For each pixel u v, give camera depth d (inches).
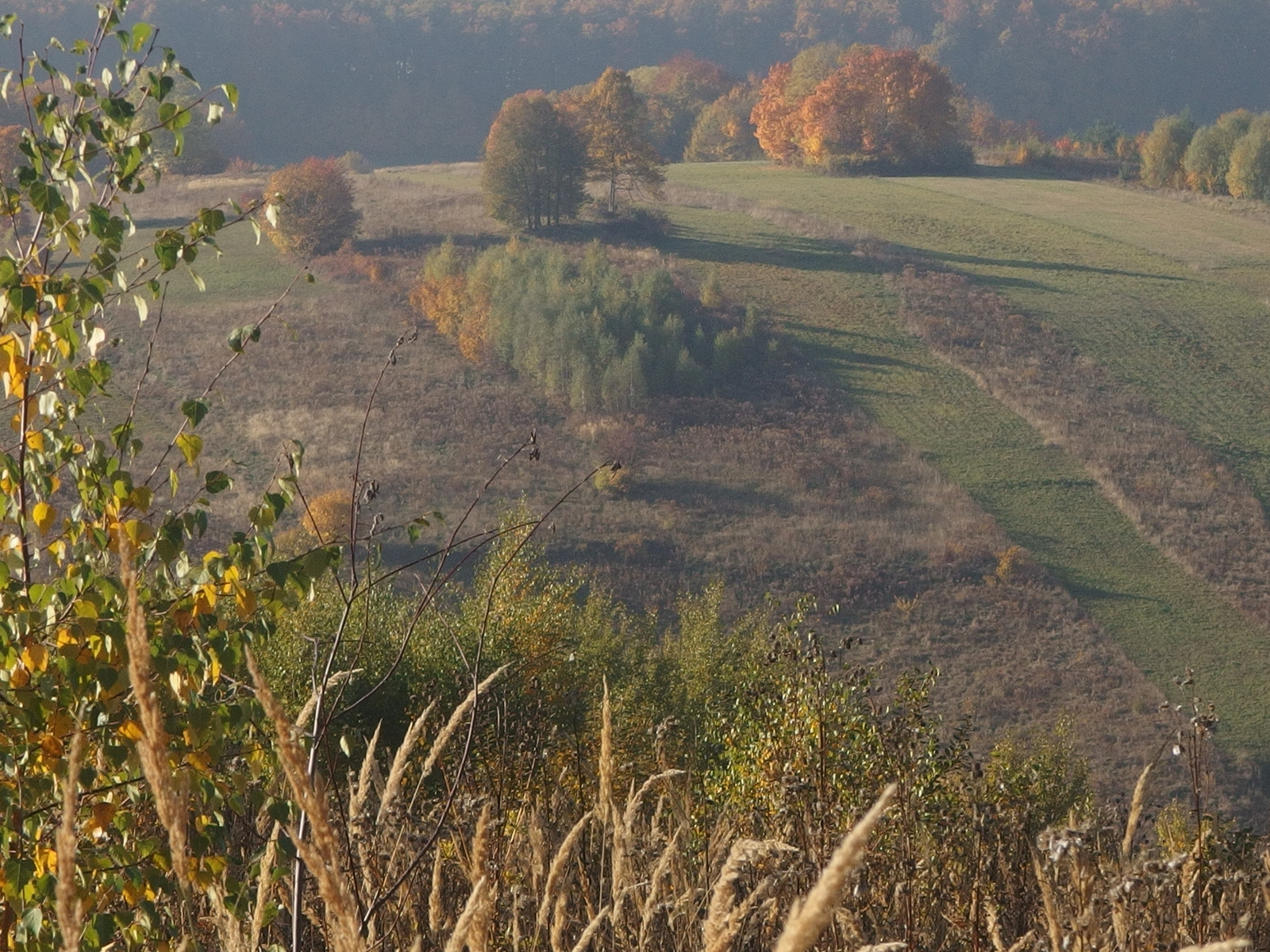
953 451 2331.4
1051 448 2330.2
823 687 266.2
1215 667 1668.3
